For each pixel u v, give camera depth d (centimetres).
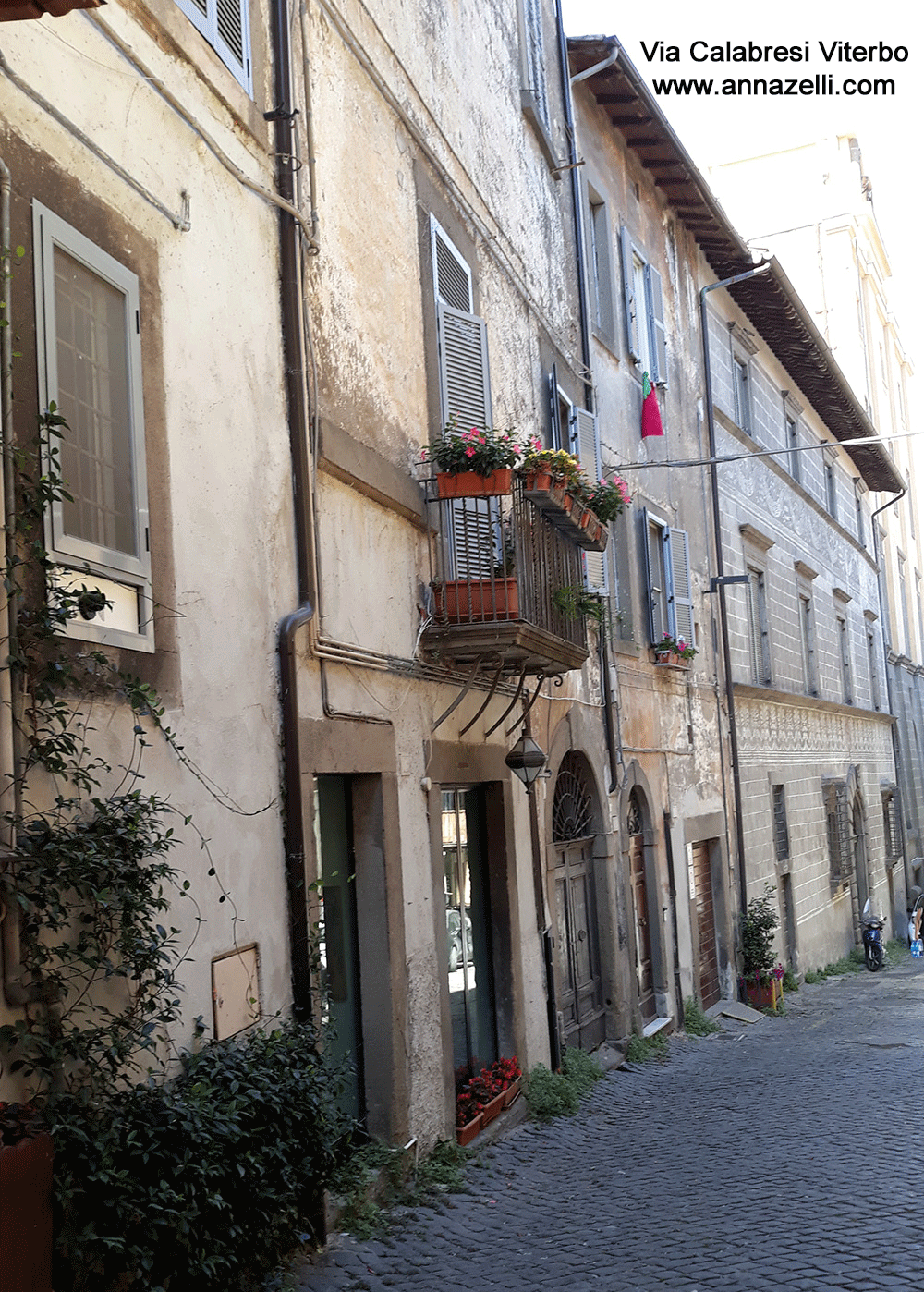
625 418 1650
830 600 2955
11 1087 435
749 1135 987
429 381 984
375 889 827
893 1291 573
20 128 488
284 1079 587
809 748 2617
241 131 701
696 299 2061
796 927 2330
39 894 441
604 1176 877
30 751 452
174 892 562
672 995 1608
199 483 617
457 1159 873
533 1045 1113
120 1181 438
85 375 524
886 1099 1110
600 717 1438
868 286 3844
